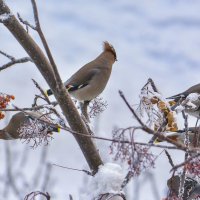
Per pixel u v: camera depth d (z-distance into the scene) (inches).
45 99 325.7
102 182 286.8
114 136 238.5
